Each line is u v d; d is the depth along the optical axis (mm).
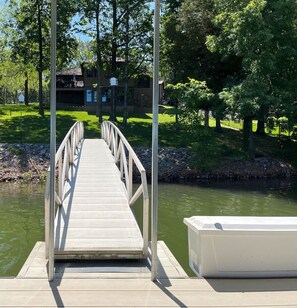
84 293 4387
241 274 4867
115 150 14539
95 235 6652
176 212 13781
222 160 23750
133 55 33125
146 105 43031
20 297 4254
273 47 23469
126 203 8883
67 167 11430
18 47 36438
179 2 33188
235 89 22406
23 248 9516
